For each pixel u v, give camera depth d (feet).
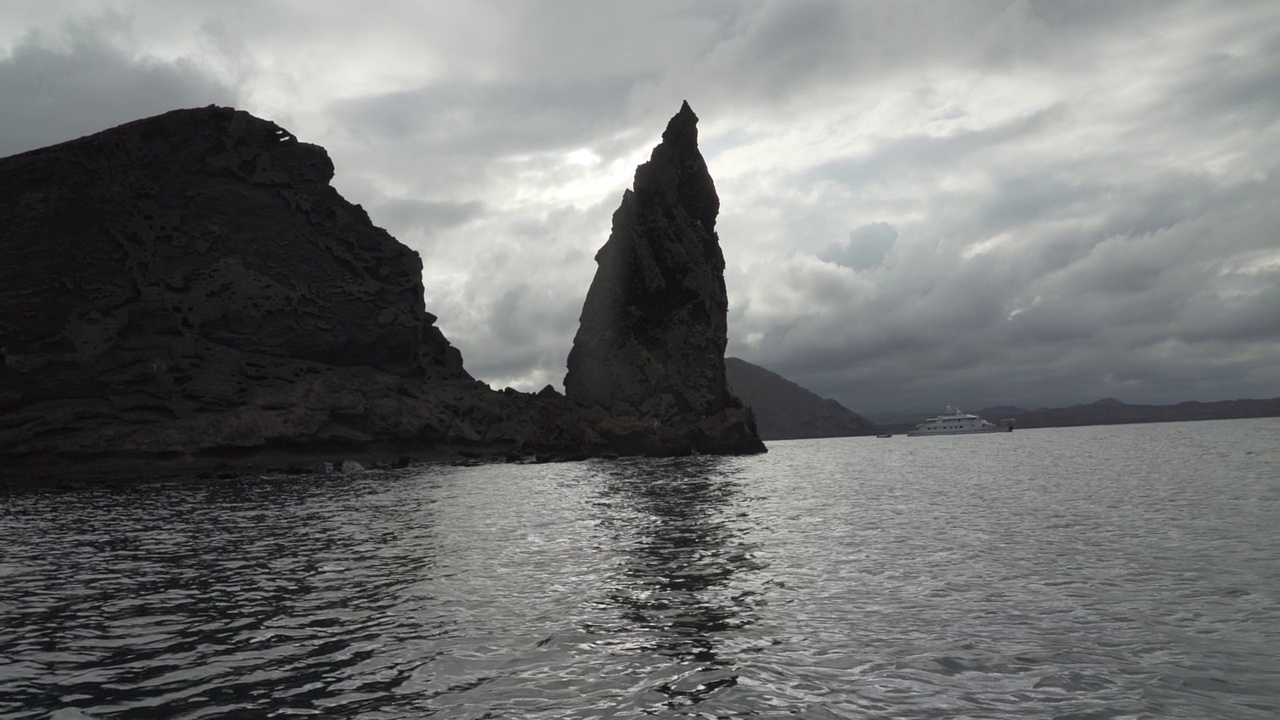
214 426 231.30
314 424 250.57
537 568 60.34
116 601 50.75
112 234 257.55
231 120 309.22
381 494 141.38
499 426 323.98
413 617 44.78
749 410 350.43
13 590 55.06
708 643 37.86
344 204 333.83
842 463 256.32
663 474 195.62
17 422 208.64
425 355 337.52
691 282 363.97
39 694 31.89
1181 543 64.13
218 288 271.28
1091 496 109.19
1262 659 33.47
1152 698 29.07
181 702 30.66
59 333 234.79
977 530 77.15
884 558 61.52
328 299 298.35
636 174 386.52
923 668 33.30
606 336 360.69
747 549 67.97
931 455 319.06
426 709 29.37
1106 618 40.88
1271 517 78.23
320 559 67.00
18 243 245.45
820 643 37.52
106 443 211.41
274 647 38.83
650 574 56.70
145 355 234.58
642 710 28.78
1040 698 29.35
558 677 33.01
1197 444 305.94
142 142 285.64
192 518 104.32
